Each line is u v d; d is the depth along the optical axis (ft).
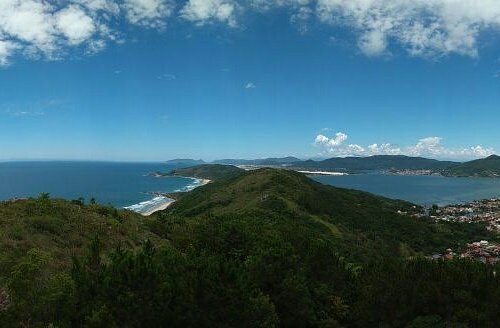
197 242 123.54
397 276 119.75
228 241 123.54
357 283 138.72
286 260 117.08
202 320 75.10
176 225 159.43
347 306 125.59
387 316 115.34
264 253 113.91
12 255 80.12
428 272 119.14
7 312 61.62
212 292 77.51
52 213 112.88
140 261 71.87
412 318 111.34
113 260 74.33
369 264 154.30
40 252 81.30
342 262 147.33
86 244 101.24
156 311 67.62
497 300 103.35
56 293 64.59
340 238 305.53
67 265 83.56
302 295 111.96
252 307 85.46
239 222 144.05
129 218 143.13
